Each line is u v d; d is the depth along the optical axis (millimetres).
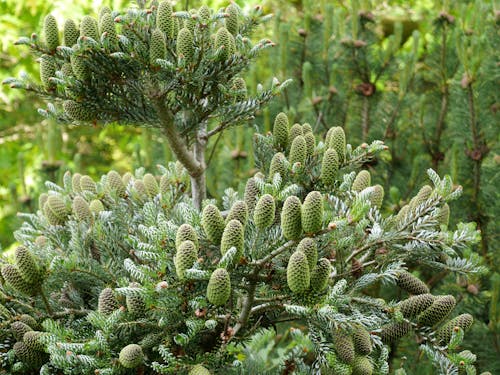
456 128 2693
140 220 1759
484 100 2619
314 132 2885
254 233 1522
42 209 1884
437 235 1584
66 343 1488
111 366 1507
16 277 1562
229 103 1756
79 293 1699
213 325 1487
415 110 2955
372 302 1589
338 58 3082
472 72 2609
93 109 1727
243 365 1781
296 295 1494
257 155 1804
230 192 1823
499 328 2252
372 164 2863
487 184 2572
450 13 3266
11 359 1553
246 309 1562
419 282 1655
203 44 1652
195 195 1908
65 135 5359
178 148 1811
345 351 1505
